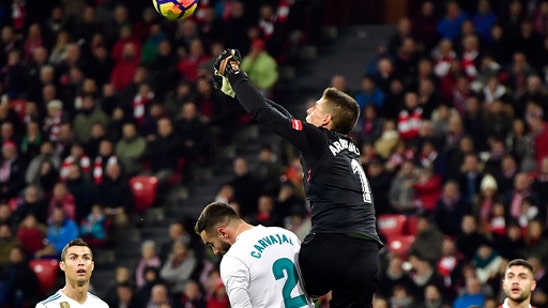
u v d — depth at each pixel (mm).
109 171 69125
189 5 28266
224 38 74500
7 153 74688
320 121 26625
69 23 81125
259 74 70938
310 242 26375
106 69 77562
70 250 34938
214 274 60188
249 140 72188
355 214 26109
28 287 65625
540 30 69562
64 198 69000
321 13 77438
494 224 58188
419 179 61781
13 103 78625
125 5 79812
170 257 62656
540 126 62062
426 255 57594
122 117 72438
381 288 57688
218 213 27609
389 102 67312
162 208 69312
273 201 63000
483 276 56344
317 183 26141
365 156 64375
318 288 26609
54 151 73688
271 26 73688
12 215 69375
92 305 35094
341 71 75875
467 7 71875
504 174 60125
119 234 68562
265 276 26797
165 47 75000
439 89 66375
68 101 76875
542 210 57844
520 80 65062
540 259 56344
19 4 84562
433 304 55906
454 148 61781
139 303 61938
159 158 69562
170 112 71875
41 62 79938
